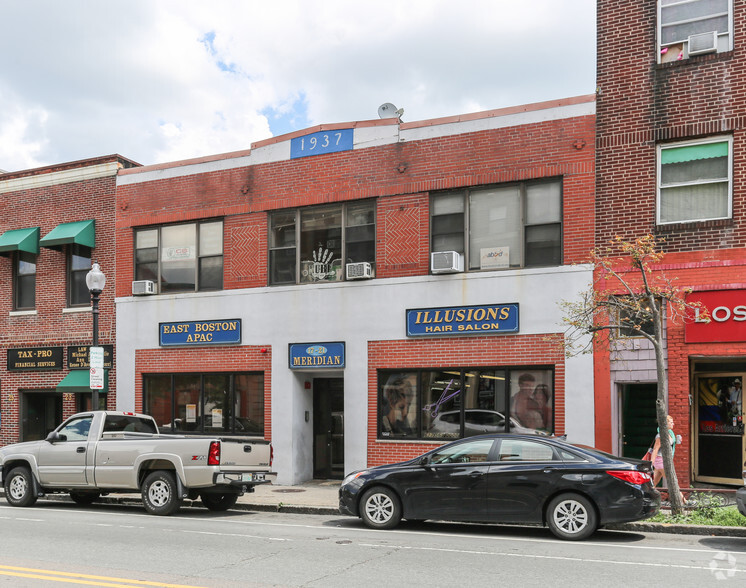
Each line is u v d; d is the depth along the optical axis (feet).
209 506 47.42
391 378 56.08
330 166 59.06
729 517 38.52
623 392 54.13
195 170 64.59
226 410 62.08
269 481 46.42
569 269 50.37
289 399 59.16
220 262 63.36
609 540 34.94
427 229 55.26
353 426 56.59
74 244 70.44
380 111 59.11
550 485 35.19
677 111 48.73
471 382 53.26
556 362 50.21
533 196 52.47
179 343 63.82
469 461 37.37
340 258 58.65
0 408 72.54
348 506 39.42
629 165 49.62
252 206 61.87
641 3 50.52
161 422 64.69
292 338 59.36
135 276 66.64
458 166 54.49
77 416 49.01
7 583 25.40
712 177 47.83
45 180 71.82
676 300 41.93
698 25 49.06
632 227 49.08
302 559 29.71
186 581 25.76
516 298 51.83
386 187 56.85
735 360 49.24
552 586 24.91
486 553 31.01
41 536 35.68
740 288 45.60
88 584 25.26
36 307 71.36
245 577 26.43
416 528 38.91
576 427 49.19
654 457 45.29
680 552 31.58
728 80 47.60
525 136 52.60
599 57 51.34
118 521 41.52
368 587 24.82
